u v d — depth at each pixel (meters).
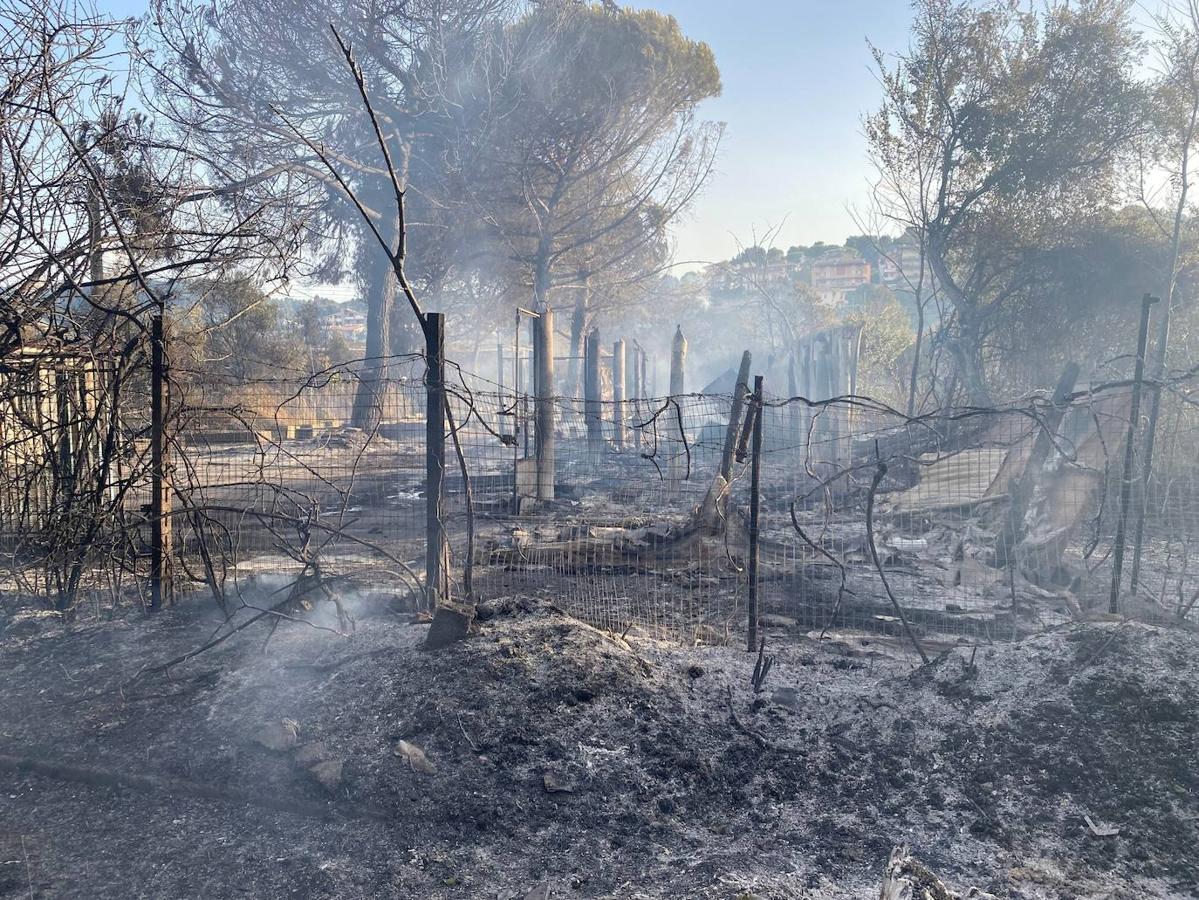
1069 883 3.40
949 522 9.88
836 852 3.66
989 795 3.99
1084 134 20.02
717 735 4.50
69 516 6.59
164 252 7.44
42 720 4.77
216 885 3.38
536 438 12.24
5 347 6.45
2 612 6.56
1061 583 7.74
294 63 25.91
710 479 13.22
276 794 3.99
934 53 21.02
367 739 4.32
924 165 21.50
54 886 3.37
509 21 29.22
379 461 13.29
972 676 4.72
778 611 7.14
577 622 5.45
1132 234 19.72
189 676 5.25
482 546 9.34
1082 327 20.98
